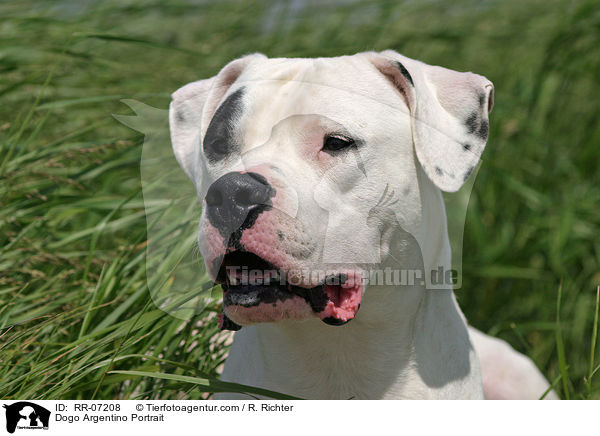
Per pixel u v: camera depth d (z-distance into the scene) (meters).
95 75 6.20
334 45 7.57
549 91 7.47
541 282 6.30
